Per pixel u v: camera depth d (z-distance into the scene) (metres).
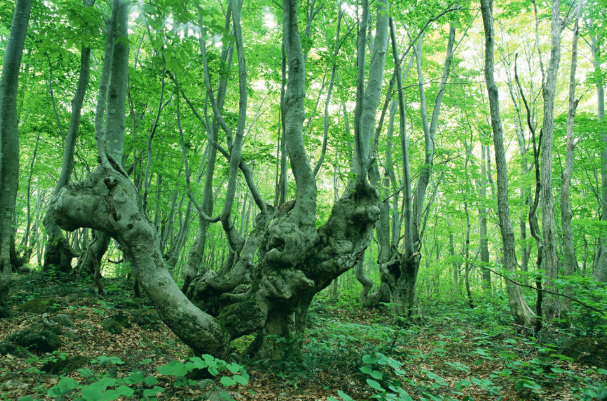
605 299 7.15
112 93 8.01
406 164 10.25
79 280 11.43
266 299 5.34
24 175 20.64
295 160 5.84
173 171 14.16
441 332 9.82
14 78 7.15
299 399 4.25
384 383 4.64
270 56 12.11
